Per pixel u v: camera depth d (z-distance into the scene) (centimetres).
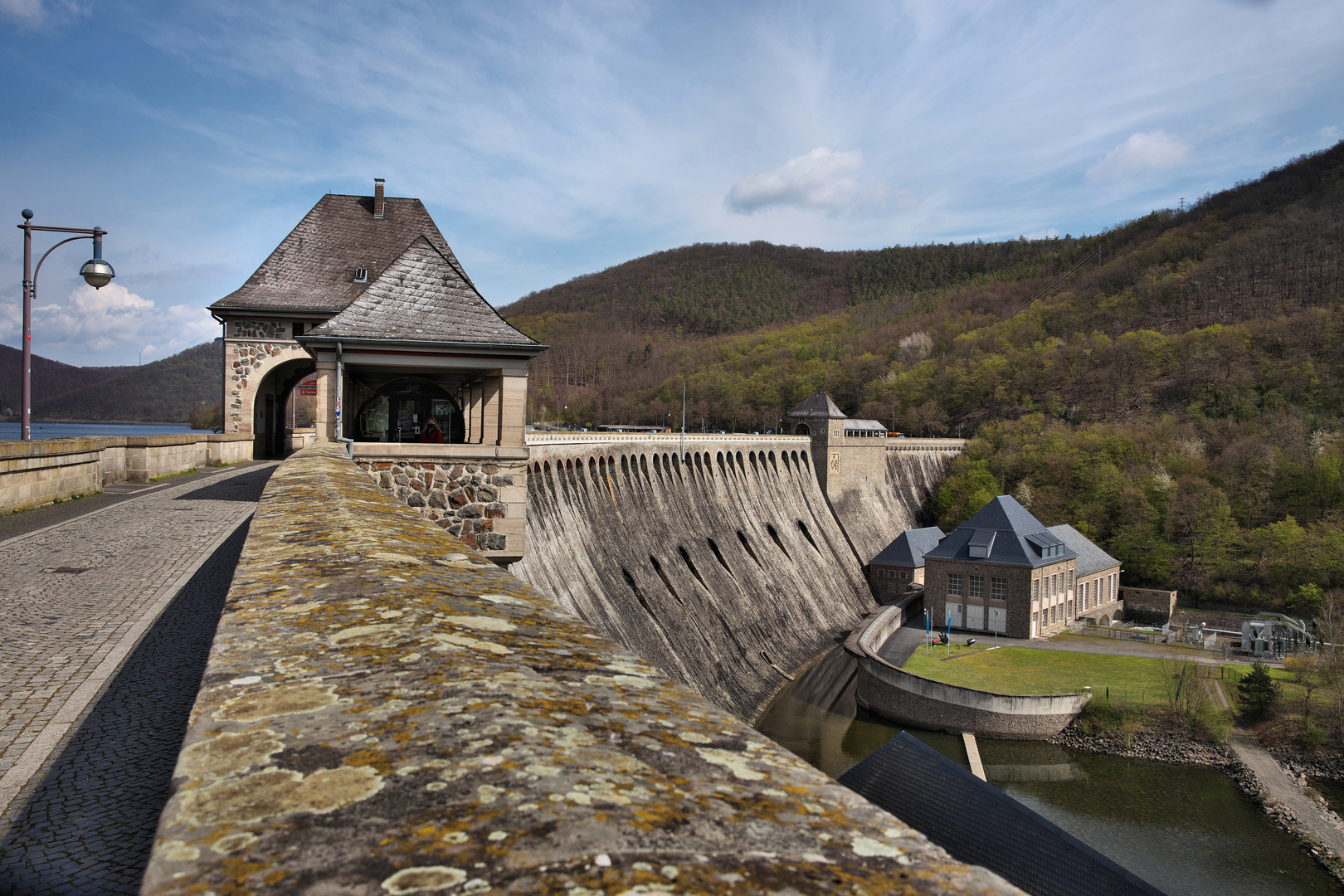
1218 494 10900
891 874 215
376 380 2752
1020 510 8719
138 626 1247
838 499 11356
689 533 7125
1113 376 16225
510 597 598
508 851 208
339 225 5278
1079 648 7725
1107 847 4569
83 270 2614
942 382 18325
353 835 219
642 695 381
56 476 2734
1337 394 13662
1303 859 4472
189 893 187
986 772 5434
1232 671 7062
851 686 7000
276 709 333
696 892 189
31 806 666
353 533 838
